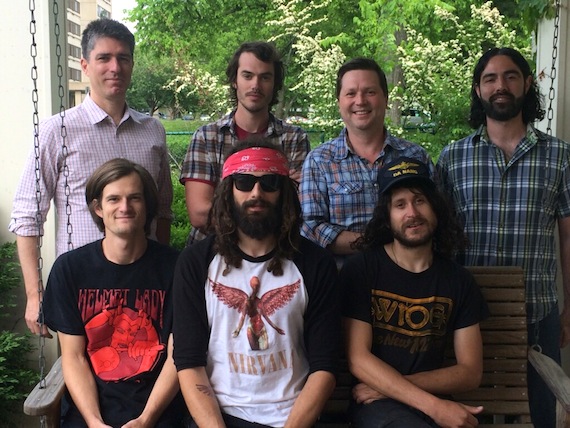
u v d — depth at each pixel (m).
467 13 8.48
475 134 3.36
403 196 2.79
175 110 11.57
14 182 3.97
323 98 7.48
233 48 11.56
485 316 2.89
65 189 3.37
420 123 7.61
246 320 2.62
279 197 2.65
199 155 3.69
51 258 3.93
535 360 3.11
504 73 3.24
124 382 2.80
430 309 2.79
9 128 3.93
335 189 3.27
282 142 3.80
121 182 2.83
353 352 2.78
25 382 3.88
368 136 3.30
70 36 7.80
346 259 2.94
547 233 3.31
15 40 3.88
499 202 3.29
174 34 11.74
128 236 2.85
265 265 2.66
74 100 7.66
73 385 2.77
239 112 3.75
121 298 2.86
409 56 7.51
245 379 2.61
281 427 2.57
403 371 2.79
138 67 11.53
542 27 4.21
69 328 2.84
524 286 3.18
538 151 3.27
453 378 2.77
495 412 3.12
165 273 2.91
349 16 9.64
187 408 2.86
